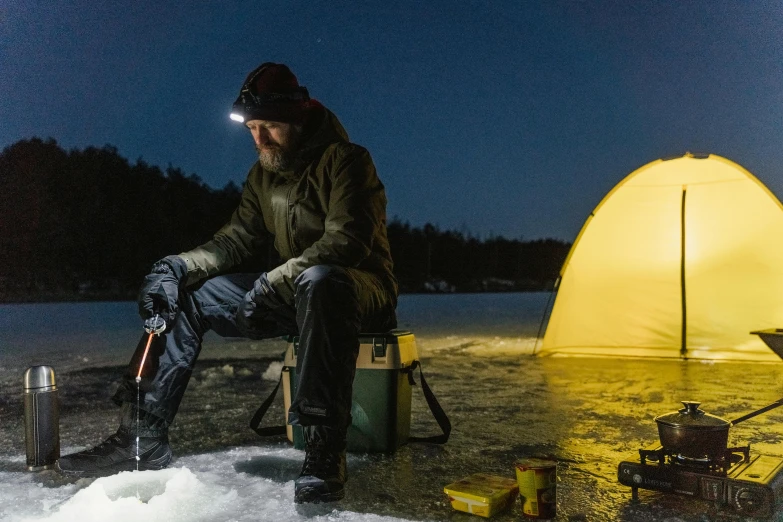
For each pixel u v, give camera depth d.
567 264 7.04
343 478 2.21
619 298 6.79
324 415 2.18
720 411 3.79
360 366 2.75
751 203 6.37
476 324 12.06
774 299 6.23
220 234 2.93
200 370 5.62
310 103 2.71
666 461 2.22
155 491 2.27
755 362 6.17
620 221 6.83
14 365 5.97
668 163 6.75
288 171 2.71
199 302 2.69
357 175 2.56
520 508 2.08
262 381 5.01
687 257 6.57
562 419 3.58
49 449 2.60
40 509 2.08
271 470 2.52
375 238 2.72
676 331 6.57
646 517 2.00
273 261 3.07
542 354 6.97
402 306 20.38
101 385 4.82
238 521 1.94
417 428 3.36
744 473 2.07
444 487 2.14
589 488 2.32
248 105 2.55
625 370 5.69
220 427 3.36
